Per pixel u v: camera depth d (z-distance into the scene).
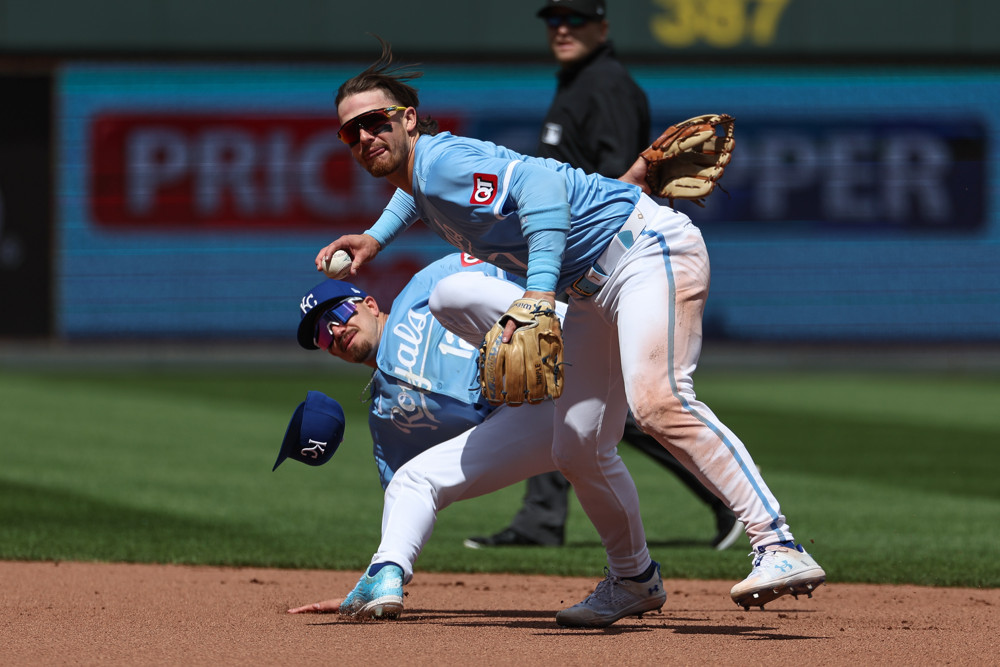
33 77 68.00
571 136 19.88
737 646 11.98
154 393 49.91
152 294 68.44
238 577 17.62
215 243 68.62
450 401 14.36
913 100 69.44
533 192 11.84
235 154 68.62
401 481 13.73
